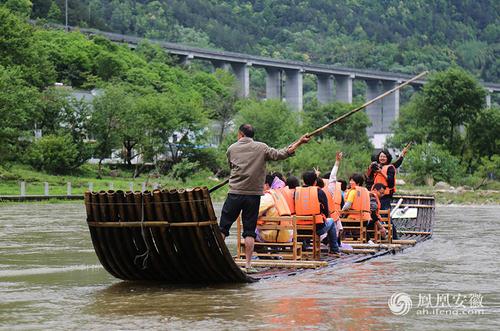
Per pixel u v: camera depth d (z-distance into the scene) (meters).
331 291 10.65
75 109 63.03
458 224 26.67
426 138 85.06
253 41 195.25
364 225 16.80
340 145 71.94
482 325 8.43
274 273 12.37
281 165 61.34
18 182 52.03
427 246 17.72
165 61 111.88
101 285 11.43
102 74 94.25
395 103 141.00
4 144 53.84
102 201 11.17
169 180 60.03
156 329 8.23
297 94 130.25
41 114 62.06
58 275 12.55
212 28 184.38
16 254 15.76
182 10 182.00
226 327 8.31
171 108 65.62
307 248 14.60
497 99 190.50
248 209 11.72
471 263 14.12
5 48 70.38
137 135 64.25
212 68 149.75
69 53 91.94
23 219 27.50
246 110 69.19
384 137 104.06
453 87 84.19
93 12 139.25
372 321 8.61
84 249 16.75
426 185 68.94
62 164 60.06
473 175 73.38
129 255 11.36
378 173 17.80
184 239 10.98
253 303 9.73
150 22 167.38
